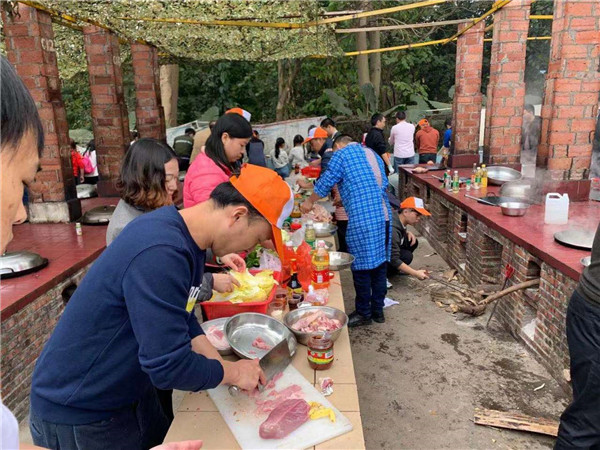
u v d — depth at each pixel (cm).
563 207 443
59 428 156
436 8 1619
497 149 707
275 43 922
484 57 1908
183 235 148
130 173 234
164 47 931
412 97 1636
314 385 193
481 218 500
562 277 340
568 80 500
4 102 78
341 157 422
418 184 830
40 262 385
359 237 425
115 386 156
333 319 242
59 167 542
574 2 480
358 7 1390
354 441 161
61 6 537
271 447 157
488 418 309
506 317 443
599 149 673
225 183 159
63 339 151
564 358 341
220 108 1902
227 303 245
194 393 191
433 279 585
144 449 178
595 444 222
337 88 1722
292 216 490
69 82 1302
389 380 365
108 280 142
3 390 305
